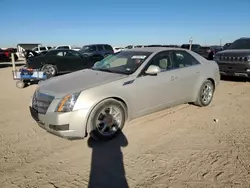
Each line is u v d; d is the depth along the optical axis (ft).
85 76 14.47
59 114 11.69
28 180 9.68
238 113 17.84
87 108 11.96
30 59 38.83
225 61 31.53
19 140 13.46
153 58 15.34
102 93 12.46
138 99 14.15
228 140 13.12
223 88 27.73
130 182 9.43
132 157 11.38
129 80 13.70
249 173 9.94
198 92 18.37
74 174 10.07
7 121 16.70
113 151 12.03
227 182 9.34
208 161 10.91
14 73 29.55
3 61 88.33
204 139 13.28
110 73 14.58
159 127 15.08
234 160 10.98
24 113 18.63
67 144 12.88
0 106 20.84
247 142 12.84
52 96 12.21
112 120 13.10
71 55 41.88
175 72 16.21
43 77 29.84
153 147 12.37
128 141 13.12
